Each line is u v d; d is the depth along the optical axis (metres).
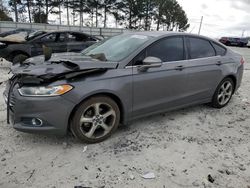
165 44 4.39
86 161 3.39
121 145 3.81
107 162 3.38
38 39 9.41
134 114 4.10
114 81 3.73
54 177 3.05
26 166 3.24
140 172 3.19
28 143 3.78
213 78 5.11
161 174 3.17
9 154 3.48
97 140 3.83
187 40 4.74
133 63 3.97
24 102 3.36
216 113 5.26
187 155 3.61
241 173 3.26
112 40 4.82
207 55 5.06
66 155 3.51
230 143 4.03
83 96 3.49
